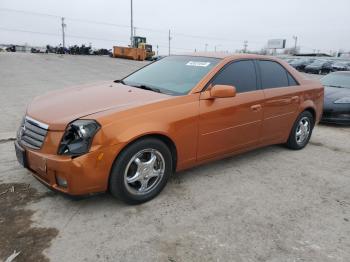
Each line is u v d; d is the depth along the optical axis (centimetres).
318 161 498
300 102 513
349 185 417
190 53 470
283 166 468
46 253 264
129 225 305
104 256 263
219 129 392
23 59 2758
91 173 296
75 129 297
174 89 384
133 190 332
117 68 2419
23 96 994
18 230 291
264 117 451
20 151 327
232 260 265
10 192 355
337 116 744
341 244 293
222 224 314
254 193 380
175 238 289
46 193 356
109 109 319
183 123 353
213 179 411
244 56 445
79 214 319
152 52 4709
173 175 417
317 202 367
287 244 289
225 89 364
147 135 327
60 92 404
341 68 3494
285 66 505
